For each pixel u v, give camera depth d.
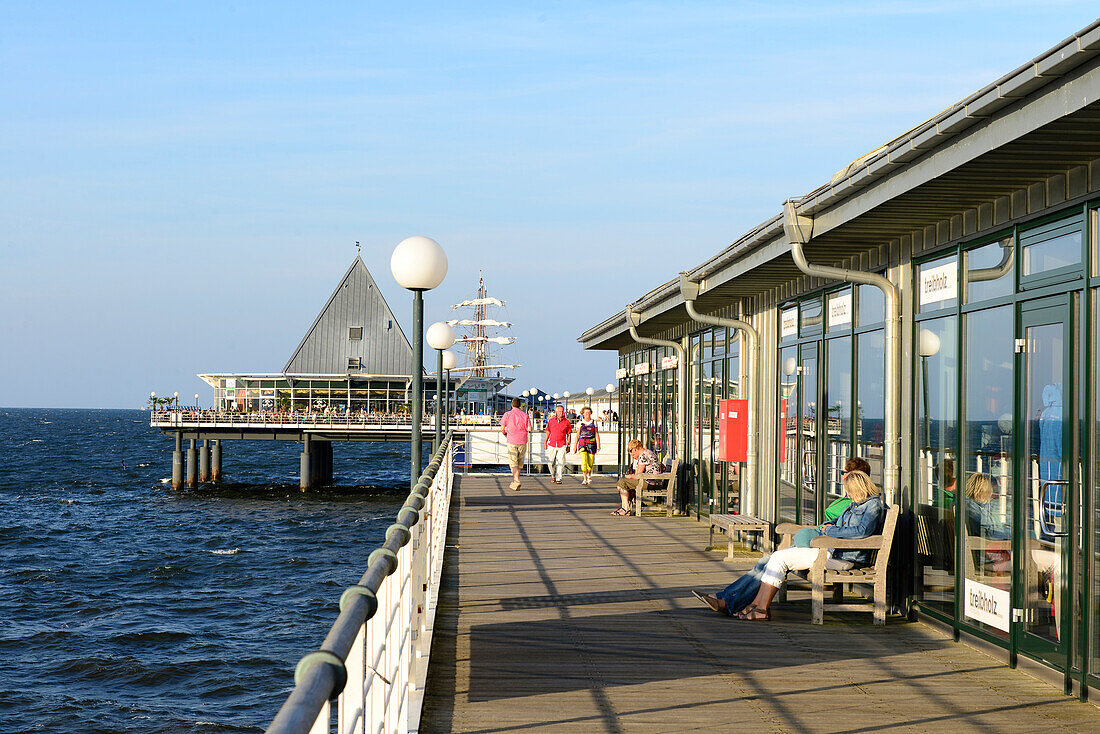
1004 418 7.32
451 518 16.44
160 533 40.84
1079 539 6.38
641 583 10.45
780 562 8.79
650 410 21.42
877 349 9.56
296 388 79.19
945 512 8.29
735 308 14.75
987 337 7.59
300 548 35.97
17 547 36.09
